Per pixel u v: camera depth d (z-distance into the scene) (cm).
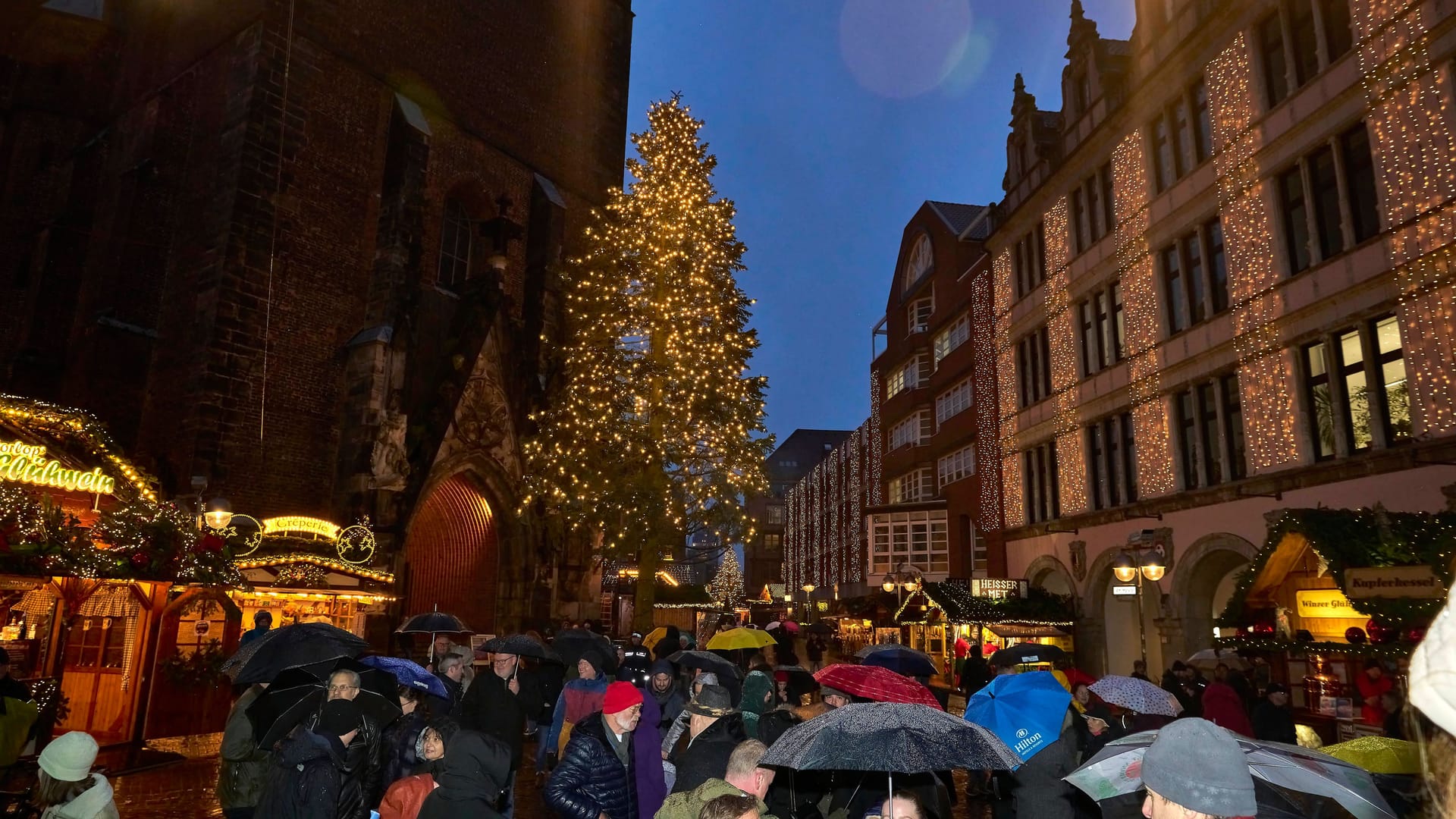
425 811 457
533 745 1478
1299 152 1811
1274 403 1841
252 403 2317
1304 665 1683
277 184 2439
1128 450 2416
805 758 417
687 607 4841
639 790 548
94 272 2597
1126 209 2403
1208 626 2075
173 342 2384
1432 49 1523
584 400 2745
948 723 440
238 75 2473
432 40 2942
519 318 3097
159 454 2298
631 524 2544
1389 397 1598
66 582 1296
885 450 4675
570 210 3394
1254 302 1909
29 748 1105
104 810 466
